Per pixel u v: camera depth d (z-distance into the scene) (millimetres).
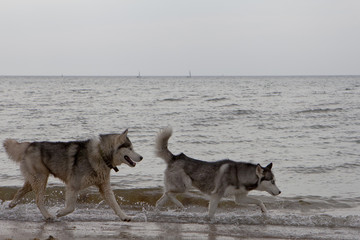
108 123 25312
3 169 13242
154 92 64688
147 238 7262
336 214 9000
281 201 10031
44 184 8719
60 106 36812
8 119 26750
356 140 19562
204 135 21141
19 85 105562
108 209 9547
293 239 7352
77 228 7902
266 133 21922
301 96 51594
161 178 12148
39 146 8703
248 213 9320
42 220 8516
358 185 11781
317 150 17203
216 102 41719
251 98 47781
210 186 9094
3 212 8961
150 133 21484
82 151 8547
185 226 8203
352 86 93062
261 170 9219
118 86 97750
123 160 8680
